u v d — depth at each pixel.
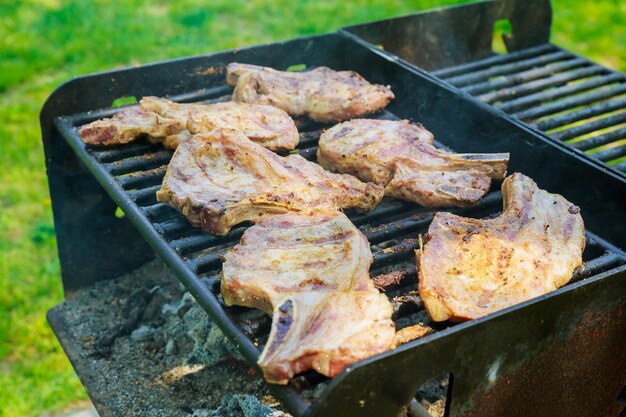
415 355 0.73
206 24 2.53
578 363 0.84
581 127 1.19
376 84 1.22
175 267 0.88
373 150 1.01
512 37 1.43
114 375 1.08
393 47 1.35
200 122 1.05
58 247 1.20
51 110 1.14
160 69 1.19
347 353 0.75
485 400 0.80
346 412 0.72
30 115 2.01
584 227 0.95
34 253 1.60
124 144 1.08
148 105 1.11
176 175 0.96
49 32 2.45
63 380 1.37
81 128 1.06
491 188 1.02
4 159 1.84
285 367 0.74
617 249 0.92
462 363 0.76
